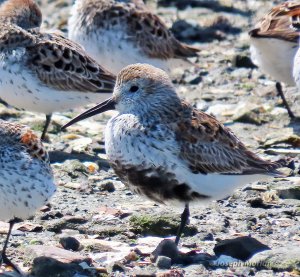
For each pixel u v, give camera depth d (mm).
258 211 14406
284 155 17219
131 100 12969
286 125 19094
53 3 27562
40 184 12094
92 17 19156
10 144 12031
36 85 16812
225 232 13539
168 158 12508
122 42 19188
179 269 11938
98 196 15086
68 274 11648
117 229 13445
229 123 19078
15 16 17297
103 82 17266
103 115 19516
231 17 26109
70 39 18703
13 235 13180
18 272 11797
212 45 24156
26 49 16781
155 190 12734
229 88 21266
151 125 12617
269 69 19141
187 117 12820
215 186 12797
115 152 12719
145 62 19531
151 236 13336
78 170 16125
